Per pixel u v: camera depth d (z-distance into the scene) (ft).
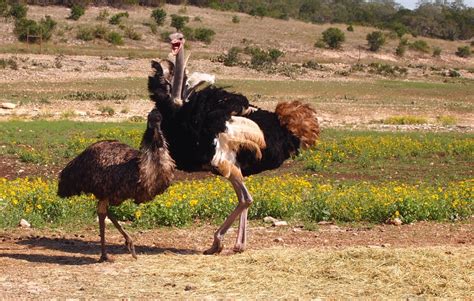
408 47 236.63
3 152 59.31
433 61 228.43
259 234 33.35
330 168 58.49
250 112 30.50
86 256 28.32
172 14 222.28
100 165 26.63
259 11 264.31
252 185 41.11
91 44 174.60
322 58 199.62
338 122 101.76
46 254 28.55
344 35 222.48
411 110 120.98
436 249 28.89
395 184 48.93
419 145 69.72
